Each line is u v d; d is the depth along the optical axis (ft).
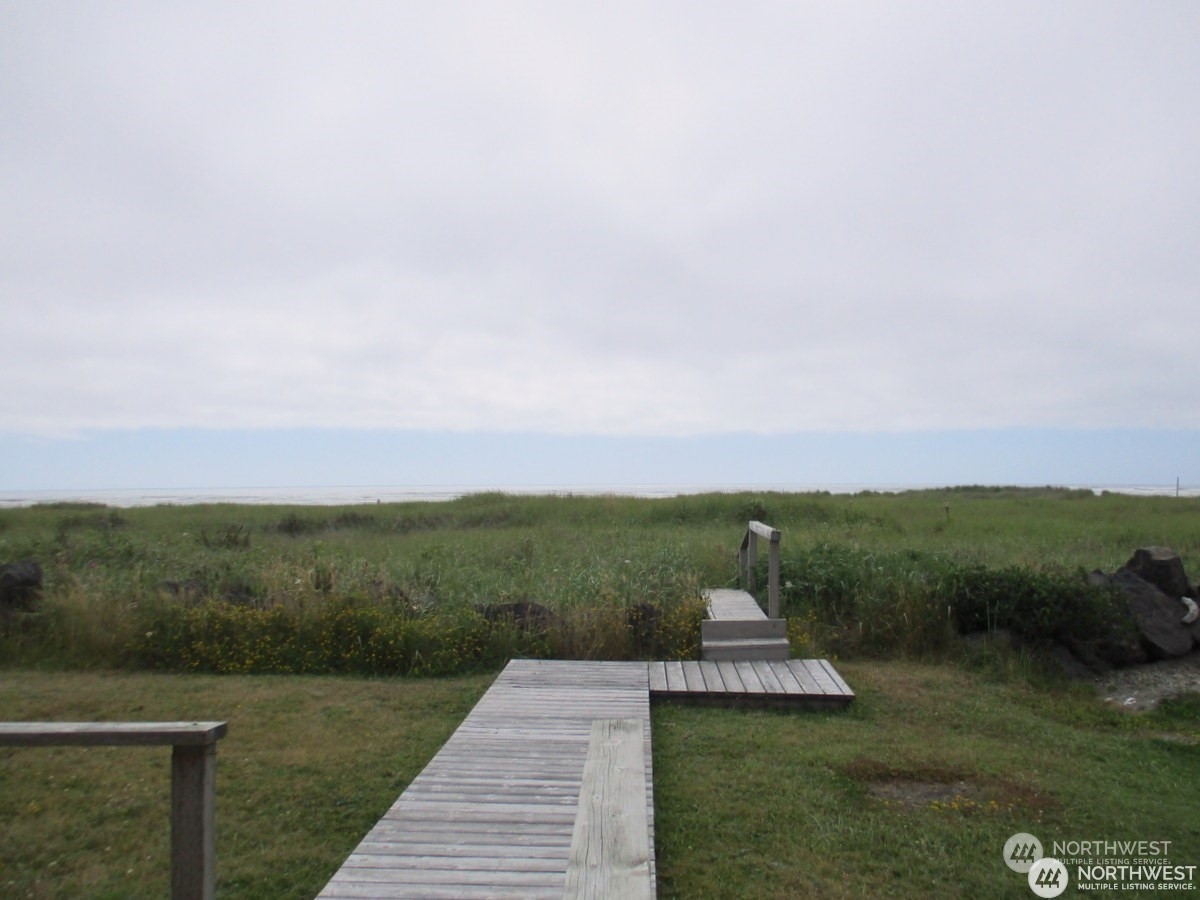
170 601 30.32
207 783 9.07
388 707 23.94
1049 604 29.37
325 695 25.13
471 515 80.12
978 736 21.90
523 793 16.22
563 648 29.25
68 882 13.82
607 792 8.93
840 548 38.04
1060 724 23.54
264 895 13.44
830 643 30.83
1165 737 22.70
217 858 14.62
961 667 28.81
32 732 8.86
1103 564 41.29
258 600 31.50
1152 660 29.07
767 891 13.56
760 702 23.97
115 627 29.50
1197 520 70.44
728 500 83.76
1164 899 13.67
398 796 17.37
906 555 36.65
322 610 29.63
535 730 20.30
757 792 17.49
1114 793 18.10
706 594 34.04
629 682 25.03
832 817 16.31
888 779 18.51
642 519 73.26
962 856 14.90
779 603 32.42
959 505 92.73
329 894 12.30
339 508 96.32
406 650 28.45
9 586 31.86
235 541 55.01
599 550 46.75
